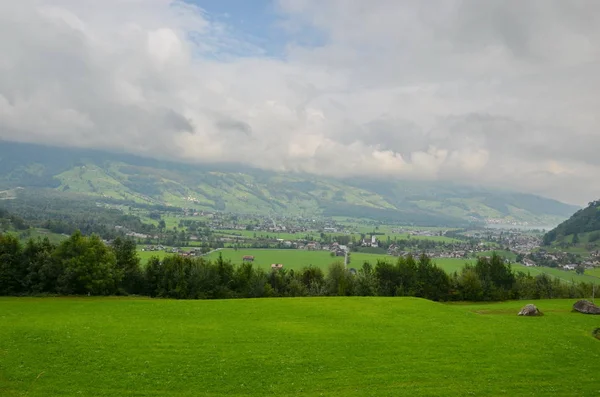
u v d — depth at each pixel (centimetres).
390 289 11031
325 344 4538
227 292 9750
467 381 3519
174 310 6384
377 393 3244
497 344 4669
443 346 4544
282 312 6366
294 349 4334
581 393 3297
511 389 3359
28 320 5309
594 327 5994
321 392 3269
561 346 4659
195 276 9606
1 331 4578
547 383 3497
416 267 11331
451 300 10931
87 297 8494
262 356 4084
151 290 9569
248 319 5809
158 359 3919
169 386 3331
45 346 4138
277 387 3353
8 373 3438
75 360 3803
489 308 8350
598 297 11644
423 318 6128
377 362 3975
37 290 8506
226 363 3866
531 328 5675
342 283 10700
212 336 4766
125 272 9356
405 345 4559
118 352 4069
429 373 3694
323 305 7069
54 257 8706
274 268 11506
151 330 4953
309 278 11269
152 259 9762
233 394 3219
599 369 3897
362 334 5019
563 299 10794
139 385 3334
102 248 9144
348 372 3697
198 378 3503
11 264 8469
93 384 3319
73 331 4725
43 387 3219
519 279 12575
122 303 7069
